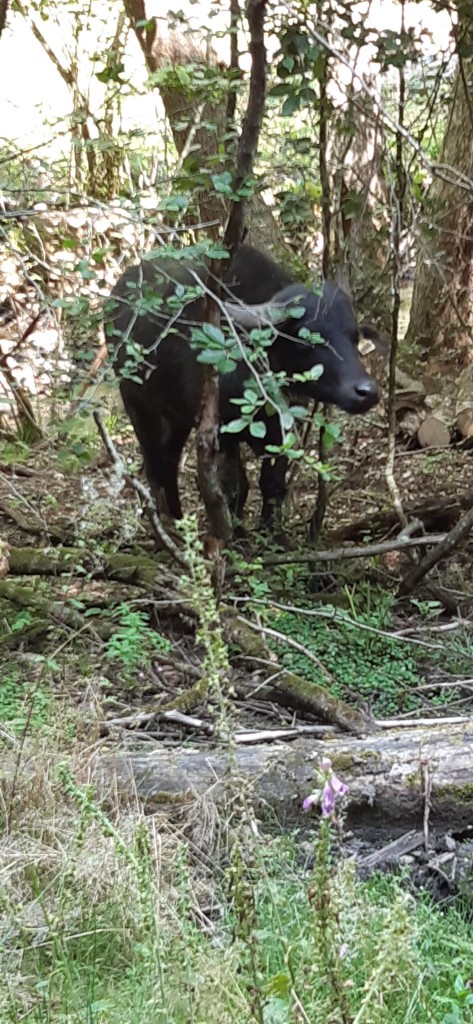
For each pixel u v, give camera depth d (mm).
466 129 8453
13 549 5590
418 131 6832
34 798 3629
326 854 2197
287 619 5566
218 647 2582
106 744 4238
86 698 4633
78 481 7805
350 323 6004
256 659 4781
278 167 5859
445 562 6602
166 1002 2549
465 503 6918
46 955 3010
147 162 8609
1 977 2768
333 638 5434
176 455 7191
